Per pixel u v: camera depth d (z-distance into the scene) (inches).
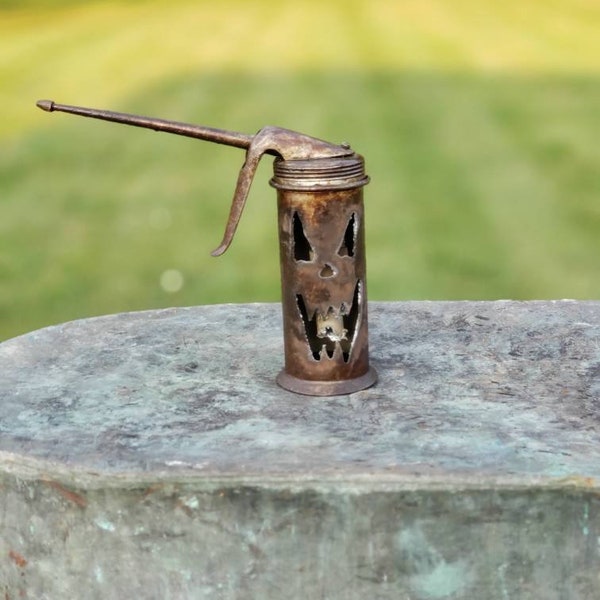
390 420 51.4
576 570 48.8
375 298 104.8
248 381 54.3
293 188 51.3
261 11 391.2
